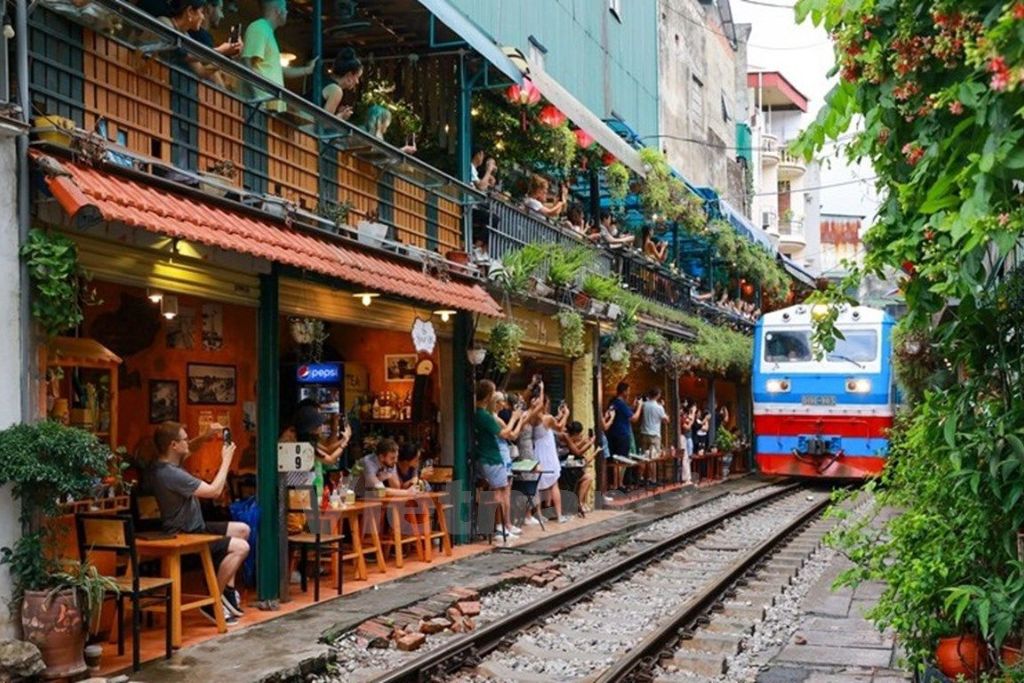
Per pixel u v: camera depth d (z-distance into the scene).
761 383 22.94
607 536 14.76
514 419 14.16
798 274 35.03
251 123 9.42
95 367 8.70
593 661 8.41
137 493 9.50
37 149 6.84
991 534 6.09
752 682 7.64
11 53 6.71
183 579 10.12
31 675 6.32
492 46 13.09
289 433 10.27
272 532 9.52
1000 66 3.58
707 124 32.44
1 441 6.47
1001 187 4.23
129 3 7.66
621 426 20.25
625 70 24.47
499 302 14.75
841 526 7.85
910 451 7.25
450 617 9.39
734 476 27.66
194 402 10.96
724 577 11.16
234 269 9.22
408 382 13.95
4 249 6.63
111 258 7.74
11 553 6.59
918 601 6.17
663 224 24.38
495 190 14.48
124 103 7.82
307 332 12.05
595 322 18.56
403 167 11.78
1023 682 5.41
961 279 5.09
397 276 10.66
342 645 8.28
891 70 4.91
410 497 11.48
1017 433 5.71
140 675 7.04
